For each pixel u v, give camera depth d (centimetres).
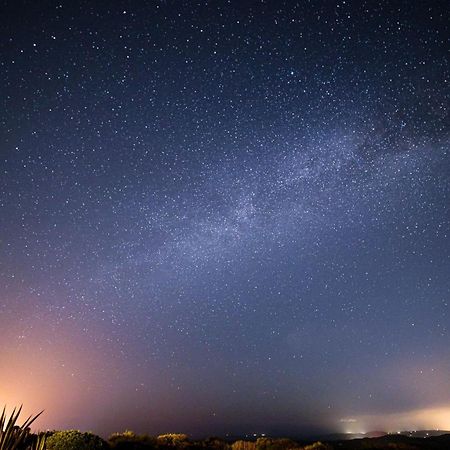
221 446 2173
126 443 1820
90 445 1396
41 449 880
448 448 2358
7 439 833
